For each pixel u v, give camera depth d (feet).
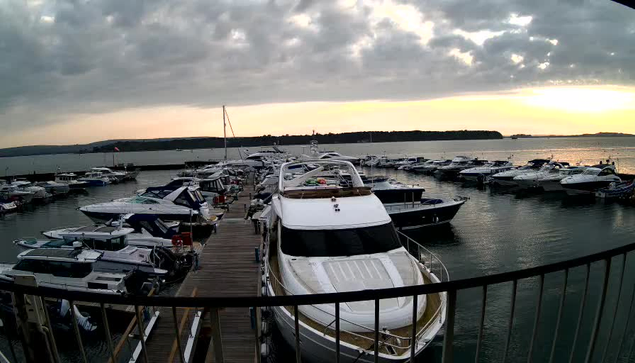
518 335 36.76
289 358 30.76
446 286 7.27
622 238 69.26
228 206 87.35
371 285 25.79
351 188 39.34
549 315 39.73
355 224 31.30
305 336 24.06
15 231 86.17
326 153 149.69
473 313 41.06
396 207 78.74
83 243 46.39
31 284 7.84
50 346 8.26
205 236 74.38
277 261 35.94
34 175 195.62
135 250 48.39
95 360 33.63
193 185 94.43
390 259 29.25
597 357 31.58
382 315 23.34
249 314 33.37
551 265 8.03
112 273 44.04
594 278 48.34
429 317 24.76
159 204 75.25
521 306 41.96
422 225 76.69
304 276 27.09
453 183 147.84
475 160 180.04
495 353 34.30
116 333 37.32
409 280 26.43
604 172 114.93
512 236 72.38
